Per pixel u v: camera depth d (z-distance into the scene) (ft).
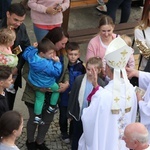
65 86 25.49
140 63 30.14
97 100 22.27
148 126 24.08
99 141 22.89
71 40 35.45
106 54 21.68
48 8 31.07
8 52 24.12
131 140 19.25
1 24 25.98
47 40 24.54
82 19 43.21
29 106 25.98
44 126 26.89
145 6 37.73
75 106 24.50
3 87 22.04
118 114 22.41
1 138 20.02
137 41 29.32
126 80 22.21
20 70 26.53
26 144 27.53
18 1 43.57
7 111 21.02
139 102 23.56
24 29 26.16
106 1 43.70
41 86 24.79
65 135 28.48
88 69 23.68
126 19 39.91
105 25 26.48
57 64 24.59
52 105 26.02
